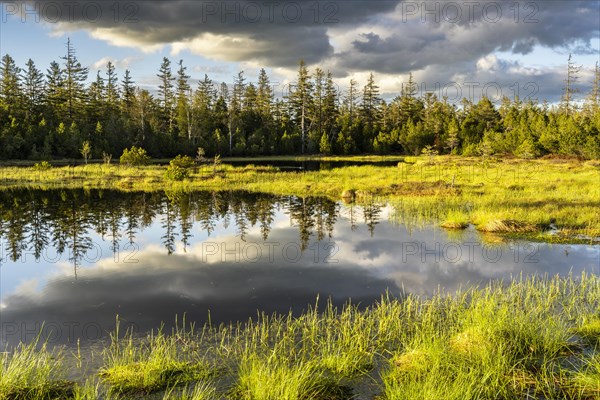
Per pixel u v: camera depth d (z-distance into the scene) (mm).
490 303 7383
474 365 5602
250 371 5613
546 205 18469
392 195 24734
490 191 23828
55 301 8859
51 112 63000
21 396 5105
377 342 6684
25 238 15227
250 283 9977
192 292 9352
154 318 7875
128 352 6371
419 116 85125
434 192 24422
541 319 7023
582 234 14508
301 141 73688
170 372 5730
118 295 9211
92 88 77000
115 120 63594
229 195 26828
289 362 6043
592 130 50094
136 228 17000
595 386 5121
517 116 67500
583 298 8461
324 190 27906
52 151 53781
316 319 7688
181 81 77938
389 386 5168
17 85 62188
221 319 7812
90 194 27391
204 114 72688
